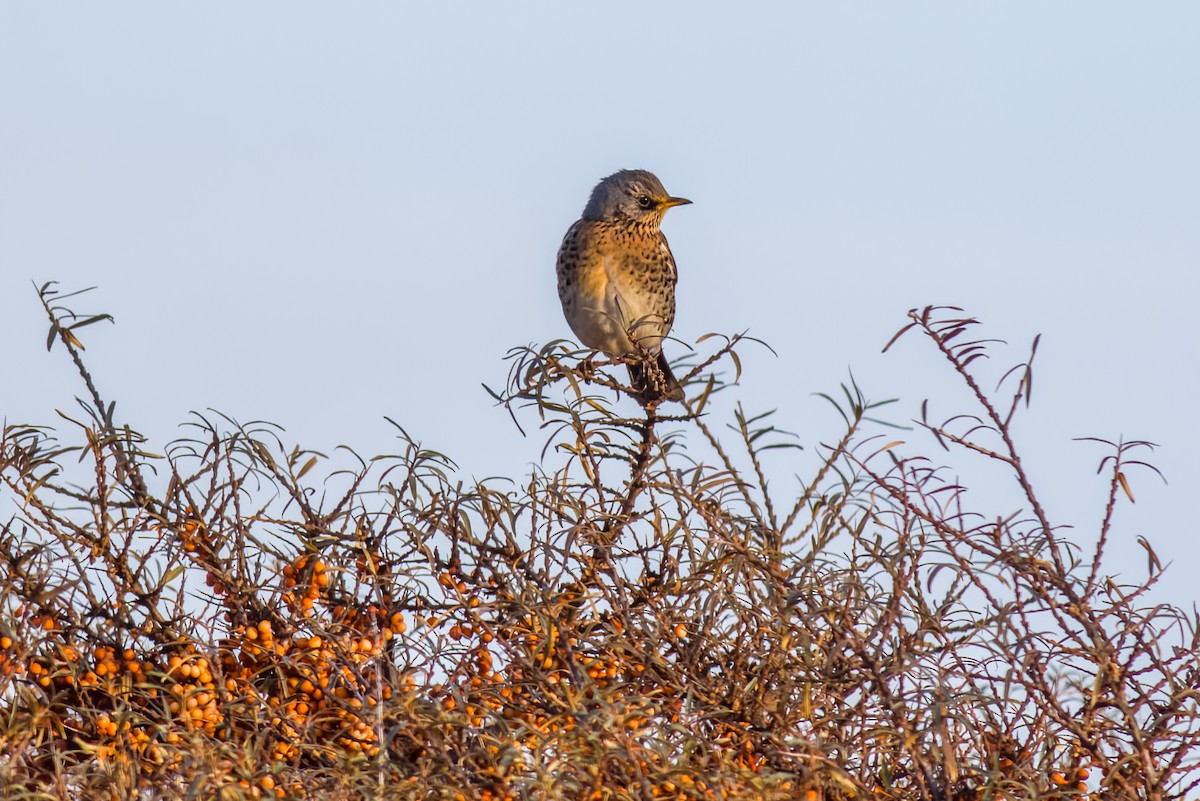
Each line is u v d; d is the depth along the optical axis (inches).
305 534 405.7
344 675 364.5
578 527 397.4
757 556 383.9
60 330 395.9
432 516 405.4
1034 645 352.8
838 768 319.0
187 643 382.9
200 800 308.5
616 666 386.3
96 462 393.1
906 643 364.5
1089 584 360.8
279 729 353.4
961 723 363.3
